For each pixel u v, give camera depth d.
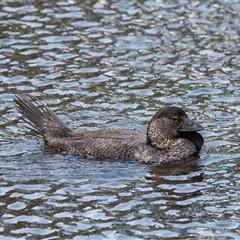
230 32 25.48
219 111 20.73
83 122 20.17
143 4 27.45
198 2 27.62
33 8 26.89
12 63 23.36
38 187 16.69
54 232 14.84
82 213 15.55
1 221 15.23
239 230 14.91
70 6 27.14
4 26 25.61
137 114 20.62
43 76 22.66
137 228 14.97
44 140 19.05
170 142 18.41
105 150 18.33
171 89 22.03
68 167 17.80
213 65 23.48
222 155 18.39
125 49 24.41
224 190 16.61
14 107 20.89
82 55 23.97
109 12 26.80
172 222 15.22
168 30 25.61
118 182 17.03
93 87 22.11
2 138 19.30
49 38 24.92
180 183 16.97
